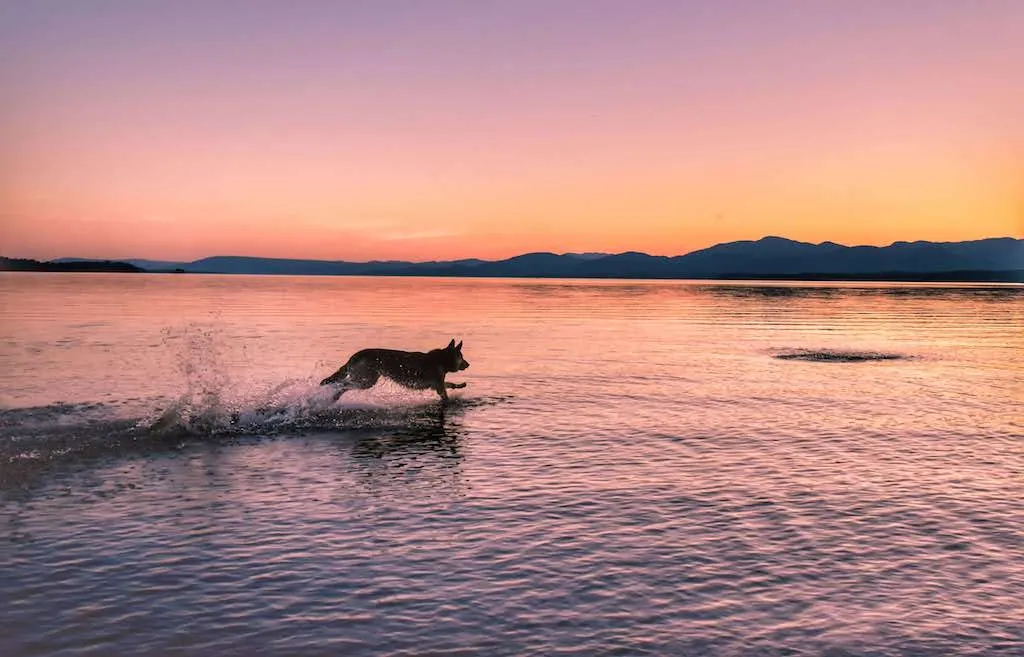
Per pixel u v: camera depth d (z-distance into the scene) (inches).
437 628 208.4
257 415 522.3
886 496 337.7
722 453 421.7
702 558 262.1
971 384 716.7
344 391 600.7
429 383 600.7
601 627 209.8
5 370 734.5
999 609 224.1
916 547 274.5
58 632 204.5
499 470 383.6
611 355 957.8
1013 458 412.8
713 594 232.4
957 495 340.5
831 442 452.1
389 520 302.4
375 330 1304.1
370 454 420.2
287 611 218.7
